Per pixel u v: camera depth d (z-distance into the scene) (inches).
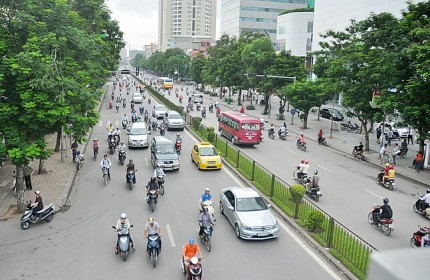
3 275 510.0
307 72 2242.9
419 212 782.5
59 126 711.1
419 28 1002.1
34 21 709.9
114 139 1272.1
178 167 1046.4
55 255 567.5
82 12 1551.4
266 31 5723.4
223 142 1248.2
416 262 115.1
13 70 633.6
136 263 547.5
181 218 716.0
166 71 5546.3
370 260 121.1
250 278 511.8
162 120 1927.9
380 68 1140.5
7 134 660.1
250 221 629.6
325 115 2262.6
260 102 2928.2
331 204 821.2
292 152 1355.8
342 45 1684.3
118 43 2481.5
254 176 955.3
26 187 850.1
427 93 1002.1
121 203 793.6
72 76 802.2
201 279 505.4
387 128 1758.1
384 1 2277.3
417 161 1154.0
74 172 1000.9
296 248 604.4
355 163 1227.2
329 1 2893.7
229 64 2797.7
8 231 647.1
